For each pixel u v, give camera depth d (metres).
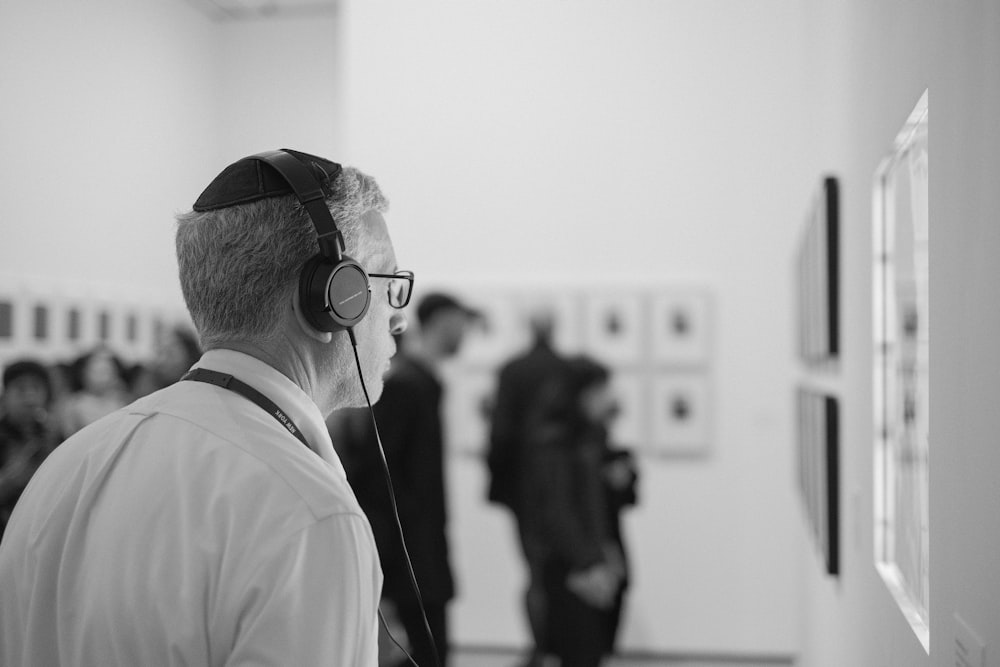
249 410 1.16
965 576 1.30
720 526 6.09
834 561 3.08
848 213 2.90
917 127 1.72
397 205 6.31
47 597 1.14
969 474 1.27
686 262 6.12
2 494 5.12
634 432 6.16
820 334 3.31
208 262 1.20
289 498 1.06
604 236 6.18
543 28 6.22
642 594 6.13
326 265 1.20
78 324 6.29
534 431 4.88
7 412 5.21
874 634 2.31
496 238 6.25
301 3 7.66
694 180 6.11
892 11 1.98
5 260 5.80
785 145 6.02
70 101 6.36
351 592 1.05
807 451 4.13
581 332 6.18
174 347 6.52
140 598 1.06
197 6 7.71
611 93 6.17
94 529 1.12
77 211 6.43
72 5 6.38
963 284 1.30
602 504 4.79
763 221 6.05
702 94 6.09
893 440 2.09
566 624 4.68
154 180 7.24
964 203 1.29
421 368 4.70
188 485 1.09
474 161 6.26
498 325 6.23
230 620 1.02
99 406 6.24
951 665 1.40
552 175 6.21
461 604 6.26
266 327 1.21
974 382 1.24
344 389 1.32
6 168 5.82
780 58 6.02
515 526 5.74
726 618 6.06
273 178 1.22
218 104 8.02
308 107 7.92
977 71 1.21
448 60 6.27
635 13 6.14
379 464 4.56
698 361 6.11
